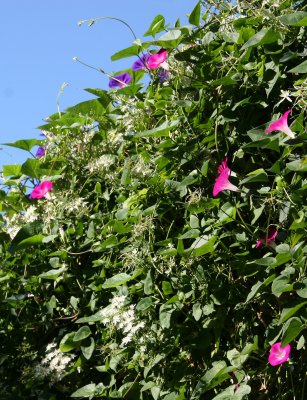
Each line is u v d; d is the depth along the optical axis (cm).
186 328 315
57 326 381
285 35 284
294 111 287
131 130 369
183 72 329
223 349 313
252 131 282
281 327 277
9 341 386
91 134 387
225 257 299
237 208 296
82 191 384
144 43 336
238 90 303
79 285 363
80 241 372
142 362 320
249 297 274
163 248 313
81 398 365
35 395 367
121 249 348
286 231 284
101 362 354
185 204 308
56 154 395
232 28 313
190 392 313
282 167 279
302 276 258
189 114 318
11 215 409
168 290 311
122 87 376
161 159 321
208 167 312
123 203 339
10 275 390
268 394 294
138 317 323
